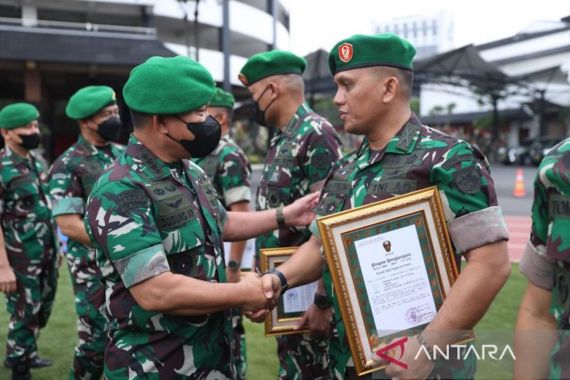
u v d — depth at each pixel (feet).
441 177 5.18
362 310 4.98
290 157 8.52
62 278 19.39
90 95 10.36
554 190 4.22
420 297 5.08
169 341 5.56
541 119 93.76
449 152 5.24
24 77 59.88
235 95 65.46
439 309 4.99
